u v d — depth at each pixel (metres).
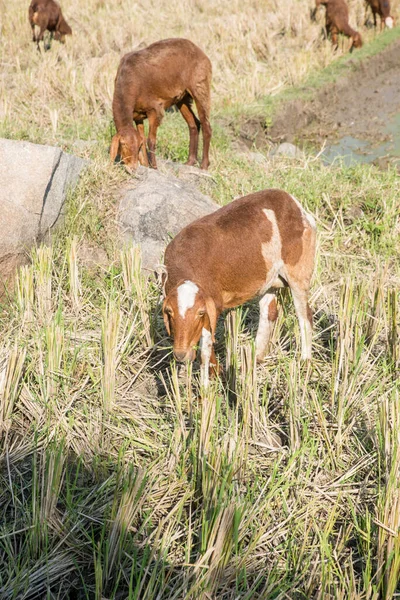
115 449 4.71
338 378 5.11
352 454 4.68
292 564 3.89
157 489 4.34
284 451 4.63
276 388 5.30
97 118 10.44
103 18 15.95
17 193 6.31
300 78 13.61
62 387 5.13
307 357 5.52
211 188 8.20
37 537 3.89
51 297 6.19
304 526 4.11
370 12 17.41
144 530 4.07
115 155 7.50
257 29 15.21
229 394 5.18
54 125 9.22
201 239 5.00
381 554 3.80
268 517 4.17
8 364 4.85
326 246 7.62
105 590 3.81
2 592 3.66
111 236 7.00
